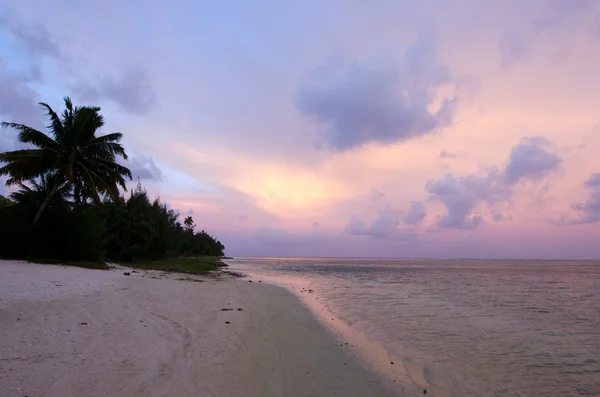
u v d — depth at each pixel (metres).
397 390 7.09
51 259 26.22
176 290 17.19
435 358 9.45
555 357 9.92
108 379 5.61
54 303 10.34
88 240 28.22
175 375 6.15
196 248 106.69
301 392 6.46
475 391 7.37
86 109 29.08
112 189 30.78
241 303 15.70
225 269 52.53
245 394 5.91
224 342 8.65
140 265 38.19
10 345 6.57
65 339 7.25
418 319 15.09
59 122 28.67
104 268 26.58
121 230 41.16
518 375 8.39
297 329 11.53
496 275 58.12
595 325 14.90
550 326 14.62
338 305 18.81
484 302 21.98
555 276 57.34
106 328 8.44
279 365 7.68
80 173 29.38
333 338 10.80
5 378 5.22
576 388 7.68
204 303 14.26
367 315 15.78
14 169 27.70
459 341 11.40
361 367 8.25
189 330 9.30
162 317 10.46
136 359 6.61
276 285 28.69
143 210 49.66
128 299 12.71
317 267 85.62
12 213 26.78
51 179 28.56
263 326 11.27
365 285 32.91
